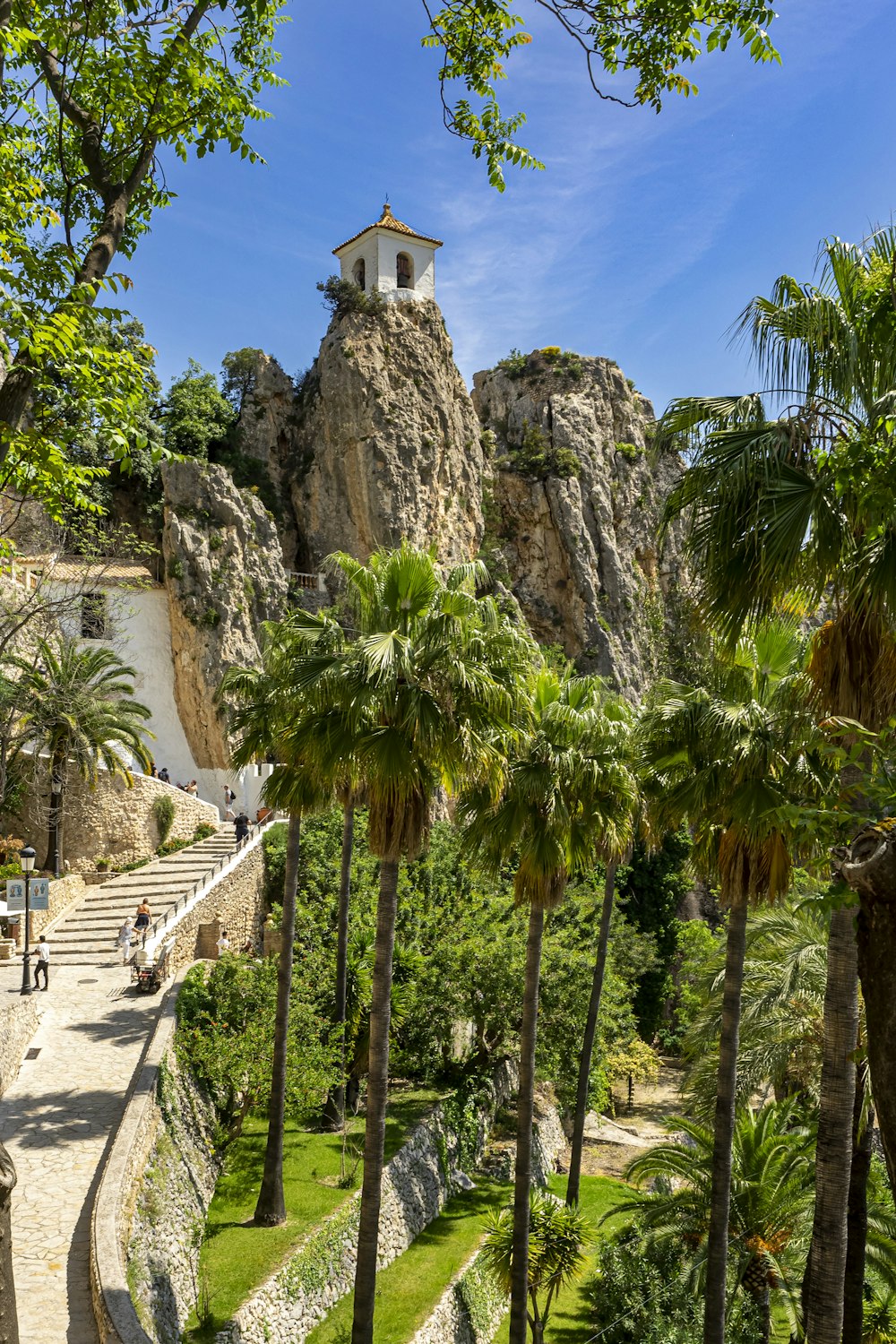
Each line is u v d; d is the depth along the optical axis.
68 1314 11.70
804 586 9.52
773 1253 18.84
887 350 8.83
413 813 14.69
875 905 4.86
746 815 13.36
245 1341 15.24
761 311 9.48
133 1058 20.23
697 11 7.82
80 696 30.09
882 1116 4.74
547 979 29.16
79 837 35.03
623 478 72.69
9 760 26.91
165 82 8.77
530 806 17.23
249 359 60.97
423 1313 19.25
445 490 59.59
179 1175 17.55
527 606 66.75
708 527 9.28
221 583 47.38
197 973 24.45
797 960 18.48
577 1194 26.81
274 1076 19.05
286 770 18.47
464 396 62.94
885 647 9.27
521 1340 17.27
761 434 9.08
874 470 7.73
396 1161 23.62
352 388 56.97
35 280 8.98
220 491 49.12
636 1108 42.12
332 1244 19.05
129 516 50.41
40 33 8.65
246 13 9.81
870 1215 18.38
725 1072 14.64
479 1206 25.75
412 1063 28.56
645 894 49.44
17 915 28.09
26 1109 17.62
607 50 8.30
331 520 56.31
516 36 9.01
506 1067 34.03
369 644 13.53
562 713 17.33
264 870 35.62
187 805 38.66
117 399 8.71
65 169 8.71
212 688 46.06
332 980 26.08
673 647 65.88
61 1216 14.03
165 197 9.96
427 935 30.30
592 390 74.69
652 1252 22.05
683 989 41.00
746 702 13.94
